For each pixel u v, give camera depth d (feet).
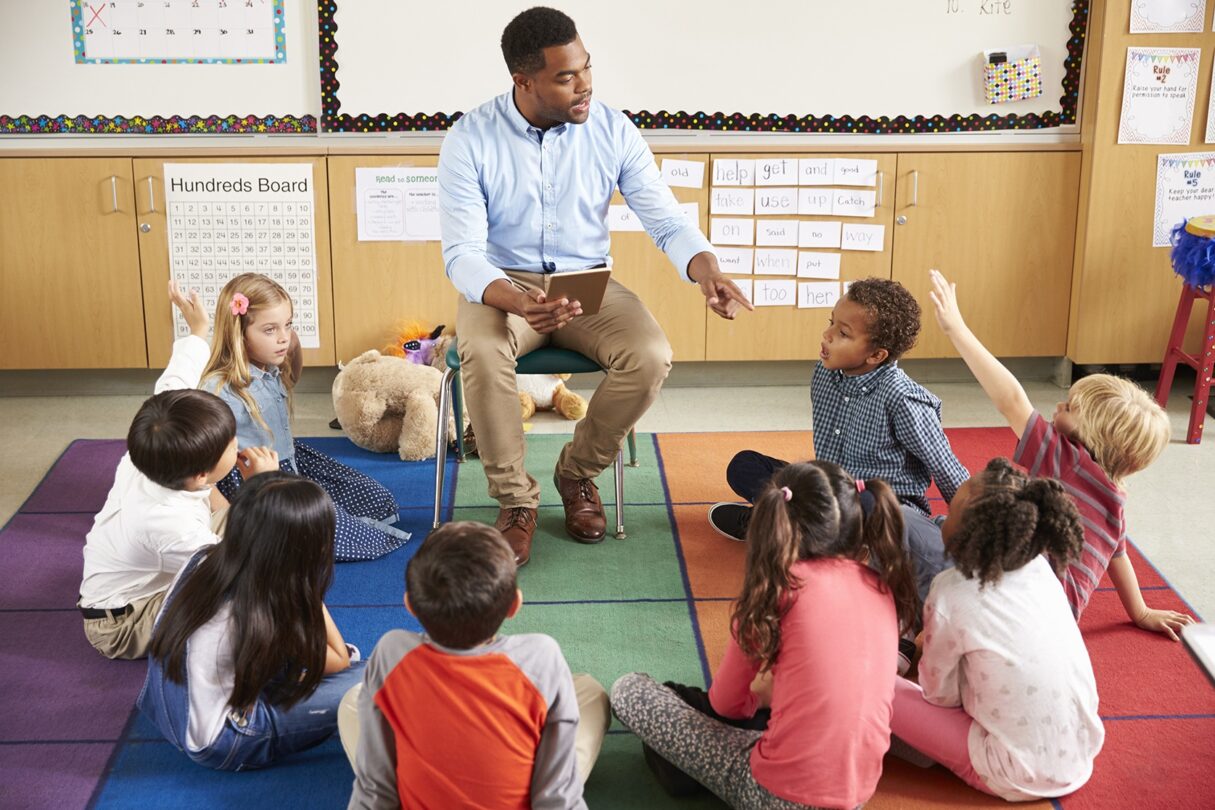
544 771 5.26
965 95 12.36
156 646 6.28
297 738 6.49
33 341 12.47
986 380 7.52
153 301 12.44
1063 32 12.19
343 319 12.61
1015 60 12.23
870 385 8.07
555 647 5.32
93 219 12.19
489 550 5.08
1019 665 5.94
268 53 11.98
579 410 12.01
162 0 11.79
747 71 12.23
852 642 5.50
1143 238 12.45
